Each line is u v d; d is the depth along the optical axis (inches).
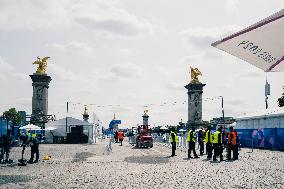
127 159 796.6
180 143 1528.1
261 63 105.1
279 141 1152.2
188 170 564.1
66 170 576.1
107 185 410.6
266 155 904.9
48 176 498.9
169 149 1240.2
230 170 560.1
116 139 2028.8
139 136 1407.5
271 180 443.2
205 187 391.9
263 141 1255.5
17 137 1486.2
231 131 780.0
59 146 1501.0
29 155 948.6
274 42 103.3
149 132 1406.3
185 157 852.6
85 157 866.1
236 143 778.8
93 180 453.4
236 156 781.9
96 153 1020.5
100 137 2352.4
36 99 2124.8
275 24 101.9
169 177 477.7
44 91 2140.7
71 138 1878.7
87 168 606.2
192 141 826.8
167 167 613.6
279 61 104.8
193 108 2346.2
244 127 1502.2
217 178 465.4
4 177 489.4
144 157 856.9
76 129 1899.6
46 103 2155.5
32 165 668.1
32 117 2107.5
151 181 439.8
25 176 499.8
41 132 1898.4
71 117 1892.2
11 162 725.9
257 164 660.7
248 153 986.1
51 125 1897.1
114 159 797.9
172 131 918.4
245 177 473.7
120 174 515.5
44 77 2128.4
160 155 928.9
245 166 623.8
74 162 728.3
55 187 398.9
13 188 392.5
